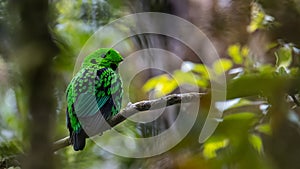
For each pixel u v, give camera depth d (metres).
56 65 9.70
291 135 7.31
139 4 11.95
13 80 10.15
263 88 5.79
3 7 8.52
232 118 6.87
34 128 7.80
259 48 8.71
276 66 8.20
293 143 7.31
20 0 8.16
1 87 10.70
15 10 8.33
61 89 10.63
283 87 5.87
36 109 7.84
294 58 8.30
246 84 5.80
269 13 8.12
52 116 8.01
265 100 6.85
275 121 7.16
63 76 10.75
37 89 7.89
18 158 8.82
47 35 8.23
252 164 6.70
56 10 11.41
